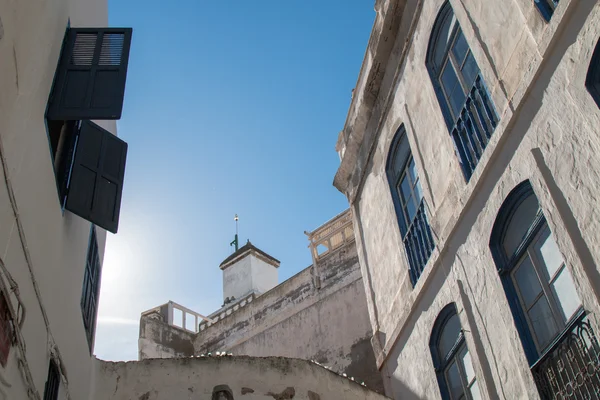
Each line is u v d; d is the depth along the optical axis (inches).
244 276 1011.3
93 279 417.1
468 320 337.1
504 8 329.7
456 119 381.7
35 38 252.4
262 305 776.3
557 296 275.4
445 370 375.9
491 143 324.5
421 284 399.5
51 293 280.1
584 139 261.0
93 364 374.9
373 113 524.4
